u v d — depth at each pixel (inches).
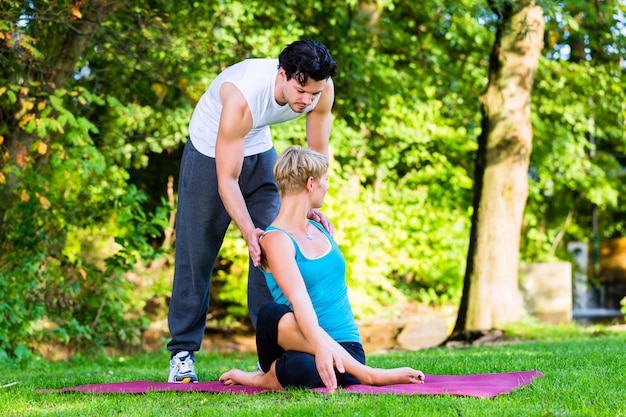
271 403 130.3
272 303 145.9
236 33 418.3
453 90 489.4
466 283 406.3
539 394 133.9
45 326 369.4
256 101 155.3
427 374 168.9
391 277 598.5
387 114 517.7
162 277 456.4
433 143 581.9
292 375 141.3
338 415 116.6
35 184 334.3
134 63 381.1
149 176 601.0
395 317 530.0
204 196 171.6
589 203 679.1
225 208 160.7
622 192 667.4
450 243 555.5
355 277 487.8
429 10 509.0
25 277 325.7
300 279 142.0
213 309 549.0
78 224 349.1
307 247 146.8
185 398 141.9
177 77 380.8
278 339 142.7
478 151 409.4
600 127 579.2
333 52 461.4
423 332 486.3
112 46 366.3
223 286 509.7
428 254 550.3
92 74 386.3
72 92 318.7
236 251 480.4
